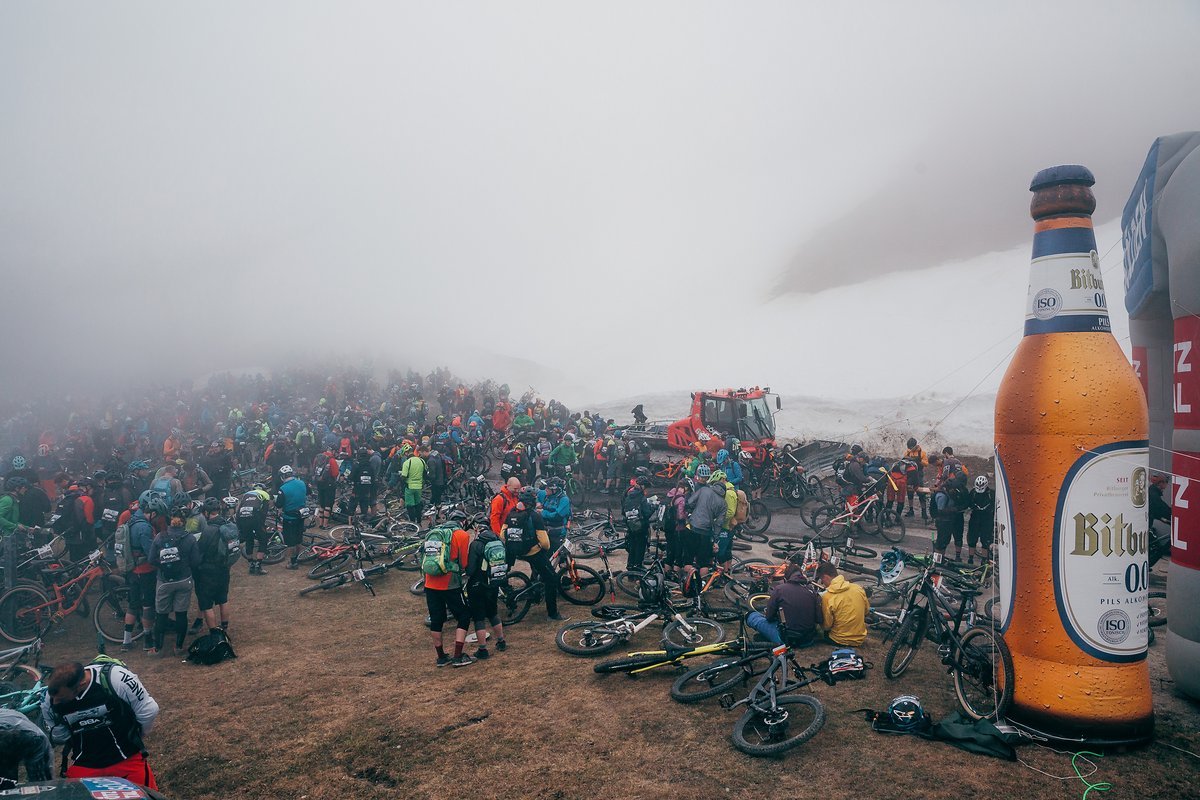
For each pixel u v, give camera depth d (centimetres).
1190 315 670
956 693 650
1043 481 585
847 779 526
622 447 2052
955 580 727
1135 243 821
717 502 1030
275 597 1115
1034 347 602
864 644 809
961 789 509
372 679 761
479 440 2441
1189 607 658
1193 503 658
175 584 838
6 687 575
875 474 1493
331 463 1645
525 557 960
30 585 981
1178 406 682
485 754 584
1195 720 620
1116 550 565
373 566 1255
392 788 536
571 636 837
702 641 823
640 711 655
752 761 557
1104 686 562
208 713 680
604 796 514
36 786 287
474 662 805
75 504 1123
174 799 525
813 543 1180
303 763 578
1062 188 593
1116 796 498
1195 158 697
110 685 408
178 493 1224
